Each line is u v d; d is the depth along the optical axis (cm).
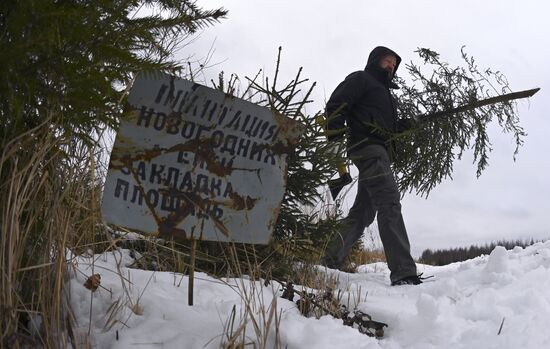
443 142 471
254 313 244
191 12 203
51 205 212
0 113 185
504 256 402
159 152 227
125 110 215
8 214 191
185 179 233
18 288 205
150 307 238
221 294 280
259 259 354
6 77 168
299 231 367
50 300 207
